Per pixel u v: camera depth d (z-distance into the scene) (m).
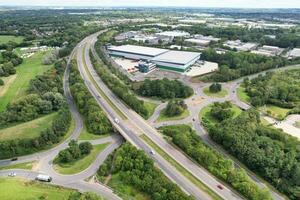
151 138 154.75
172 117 191.12
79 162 137.50
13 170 131.25
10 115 171.38
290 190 120.12
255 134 151.88
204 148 141.38
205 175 126.25
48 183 121.38
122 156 133.88
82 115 187.00
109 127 166.38
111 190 117.56
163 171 127.44
